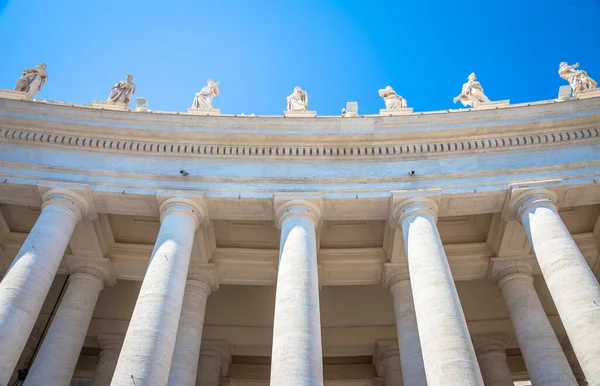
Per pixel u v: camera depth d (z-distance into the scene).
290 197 21.86
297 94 27.14
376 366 30.39
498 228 24.45
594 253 25.84
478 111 23.41
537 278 28.53
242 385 30.20
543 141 23.16
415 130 23.28
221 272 26.03
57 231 20.30
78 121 23.25
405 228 21.09
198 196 21.88
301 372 16.05
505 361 28.58
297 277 18.89
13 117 22.92
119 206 22.41
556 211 21.17
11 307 17.42
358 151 23.53
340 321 30.88
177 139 23.50
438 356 16.50
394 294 24.30
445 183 22.30
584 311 17.52
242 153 23.52
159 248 19.84
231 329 30.20
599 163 22.11
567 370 20.73
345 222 26.08
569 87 25.17
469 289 29.70
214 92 27.44
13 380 27.00
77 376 29.50
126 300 29.17
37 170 22.22
